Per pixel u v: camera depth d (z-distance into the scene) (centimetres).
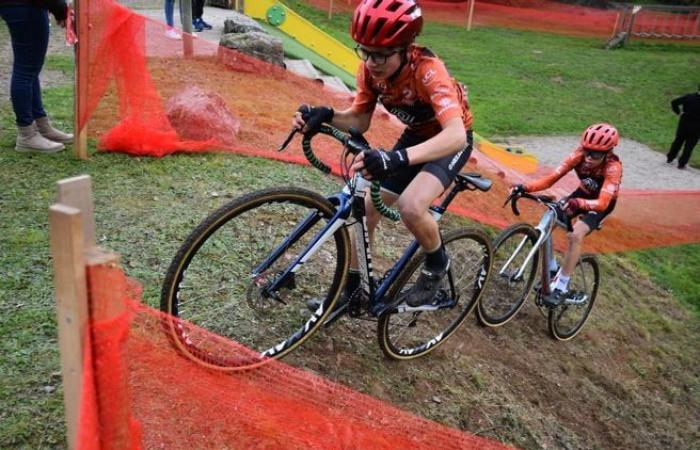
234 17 816
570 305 400
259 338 257
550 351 385
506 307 371
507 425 288
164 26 603
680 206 744
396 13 206
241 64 656
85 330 129
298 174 438
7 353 222
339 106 640
